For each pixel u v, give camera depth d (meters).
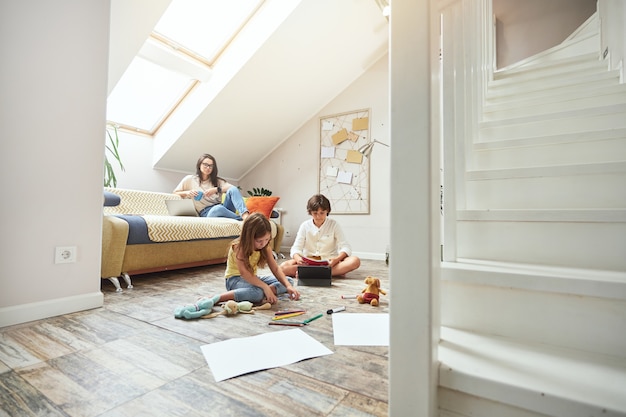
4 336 1.05
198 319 1.24
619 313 0.56
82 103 1.40
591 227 0.76
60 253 1.31
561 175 0.91
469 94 1.13
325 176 3.79
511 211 0.85
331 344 0.98
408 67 0.53
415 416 0.51
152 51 2.58
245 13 2.81
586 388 0.45
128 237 1.86
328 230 2.40
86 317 1.26
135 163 3.22
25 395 0.69
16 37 1.19
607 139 1.00
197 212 2.97
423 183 0.51
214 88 3.02
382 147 3.48
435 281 0.53
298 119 3.91
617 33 1.57
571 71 1.95
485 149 1.19
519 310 0.65
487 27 2.11
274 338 1.02
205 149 3.56
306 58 3.15
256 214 1.54
